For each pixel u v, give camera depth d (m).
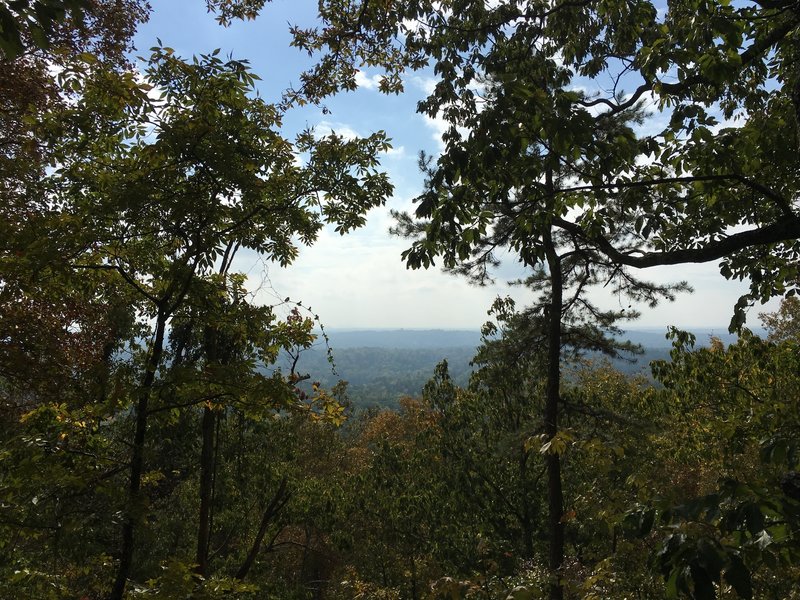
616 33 5.86
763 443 2.26
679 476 13.15
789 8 3.53
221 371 4.38
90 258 4.52
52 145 4.31
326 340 6.69
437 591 3.05
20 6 1.88
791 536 1.71
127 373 4.21
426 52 6.32
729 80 3.46
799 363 8.47
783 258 5.54
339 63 6.92
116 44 8.84
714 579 1.46
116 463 4.36
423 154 6.85
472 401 15.36
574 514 3.46
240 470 11.22
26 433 4.54
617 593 4.50
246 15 6.48
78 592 5.04
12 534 4.41
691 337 10.43
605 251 5.01
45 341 7.45
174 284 4.38
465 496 14.75
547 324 10.81
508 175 3.94
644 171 5.12
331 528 15.16
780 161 4.75
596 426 9.66
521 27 5.27
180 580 4.46
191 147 4.04
